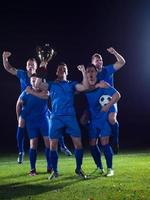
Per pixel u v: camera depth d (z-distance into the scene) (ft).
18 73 29.04
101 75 27.58
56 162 26.18
